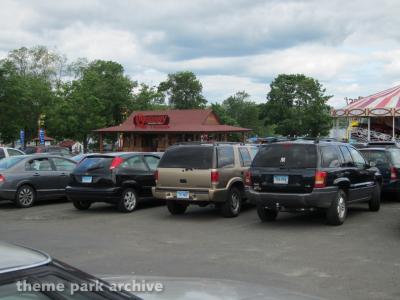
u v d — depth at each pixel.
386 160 14.83
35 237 9.97
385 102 38.91
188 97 108.56
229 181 12.41
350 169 11.58
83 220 12.26
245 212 13.40
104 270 7.21
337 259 7.83
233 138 79.06
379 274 6.92
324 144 11.09
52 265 2.38
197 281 3.71
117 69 75.56
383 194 15.63
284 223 11.49
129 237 9.91
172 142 55.50
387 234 9.96
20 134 57.53
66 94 60.41
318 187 10.54
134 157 13.93
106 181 13.24
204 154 12.23
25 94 57.56
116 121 70.12
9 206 15.19
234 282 3.73
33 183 14.91
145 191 14.03
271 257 7.99
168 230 10.71
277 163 11.00
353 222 11.46
